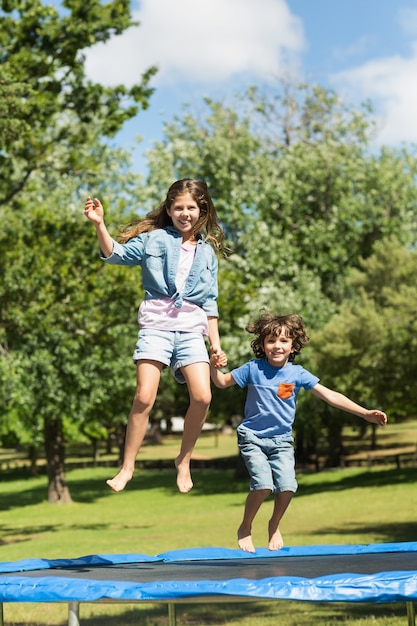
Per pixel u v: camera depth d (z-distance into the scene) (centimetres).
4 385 2175
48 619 1016
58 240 2217
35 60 1744
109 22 1734
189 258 461
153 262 456
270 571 452
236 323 3178
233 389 3422
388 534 1864
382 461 4009
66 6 1733
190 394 447
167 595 375
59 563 545
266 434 496
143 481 4438
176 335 451
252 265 3406
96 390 2395
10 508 3372
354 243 3697
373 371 3041
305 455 4334
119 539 2105
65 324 2273
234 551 598
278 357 497
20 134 1631
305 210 3781
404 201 3709
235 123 3962
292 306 3206
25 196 3105
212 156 3747
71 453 7138
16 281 2136
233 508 2867
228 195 3725
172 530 2283
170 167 3778
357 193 3838
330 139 3819
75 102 1812
